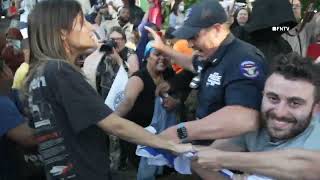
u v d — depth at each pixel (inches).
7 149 97.2
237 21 206.8
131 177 162.7
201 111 96.1
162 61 158.1
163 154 80.3
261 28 119.0
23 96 87.4
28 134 93.2
